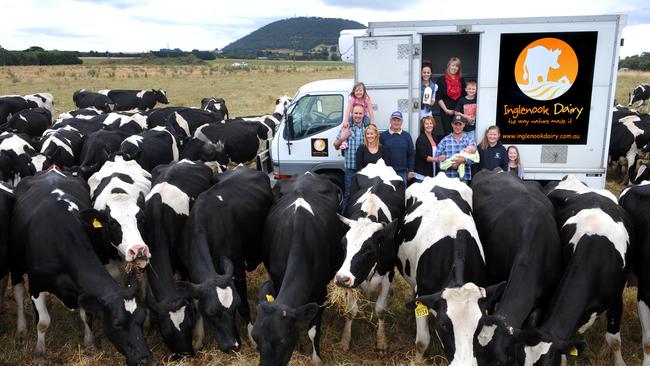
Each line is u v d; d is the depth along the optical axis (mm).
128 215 6086
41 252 5992
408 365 5953
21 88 35750
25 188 7039
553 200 6973
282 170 9586
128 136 11398
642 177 10375
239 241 6605
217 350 6219
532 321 5262
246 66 66625
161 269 5988
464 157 8109
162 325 5676
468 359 4441
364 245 5574
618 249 5477
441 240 5672
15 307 7441
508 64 8195
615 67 7973
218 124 13047
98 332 6797
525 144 8453
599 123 8195
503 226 5930
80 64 78562
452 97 9211
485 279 5773
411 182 8625
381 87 8617
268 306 4965
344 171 9328
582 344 4508
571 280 5246
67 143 10820
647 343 5719
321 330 6730
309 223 6000
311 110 9281
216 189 6863
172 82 42250
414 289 6242
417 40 8352
